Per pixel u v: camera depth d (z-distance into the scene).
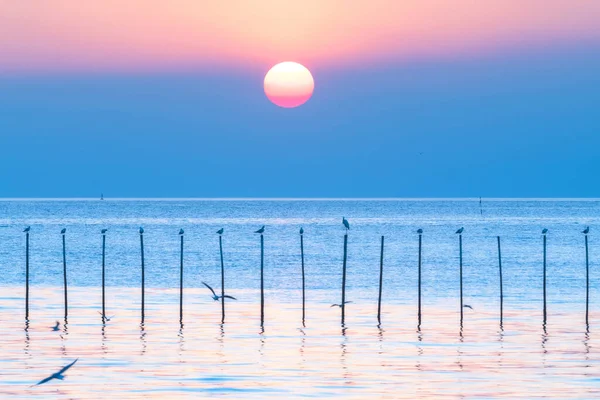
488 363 168.88
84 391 148.12
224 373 160.75
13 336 195.50
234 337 196.12
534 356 175.38
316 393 147.75
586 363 169.00
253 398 144.62
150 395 146.25
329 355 176.50
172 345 185.88
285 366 166.50
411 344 188.12
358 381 155.25
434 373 160.88
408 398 144.88
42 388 149.75
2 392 147.12
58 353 176.88
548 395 145.88
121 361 169.88
